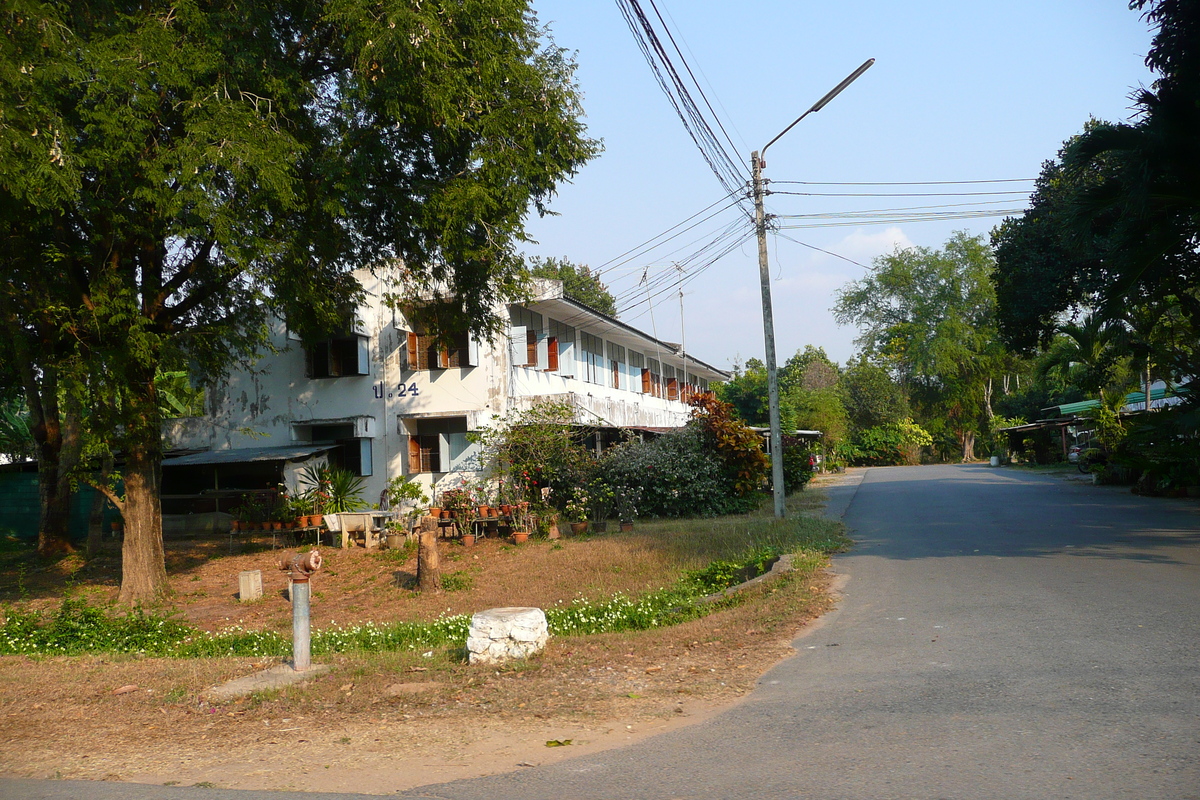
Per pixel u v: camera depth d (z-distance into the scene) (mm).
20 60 9641
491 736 5324
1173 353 20766
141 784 4727
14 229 11617
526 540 18922
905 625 7957
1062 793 3818
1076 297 21547
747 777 4293
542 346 24375
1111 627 7148
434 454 22906
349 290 16016
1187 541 12367
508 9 12430
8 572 19094
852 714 5289
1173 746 4312
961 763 4277
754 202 20500
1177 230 12336
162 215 10977
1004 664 6230
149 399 14102
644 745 4965
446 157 13609
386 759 4984
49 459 21047
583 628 9641
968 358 62062
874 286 67125
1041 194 21016
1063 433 43906
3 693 7508
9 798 4555
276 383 24219
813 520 18797
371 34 11211
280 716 6172
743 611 9227
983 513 18875
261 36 11977
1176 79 11977
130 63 10500
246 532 21031
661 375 37750
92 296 12391
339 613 13406
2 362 13969
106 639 10875
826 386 62594
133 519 14922
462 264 14719
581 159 13953
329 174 11969
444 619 11148
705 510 22391
